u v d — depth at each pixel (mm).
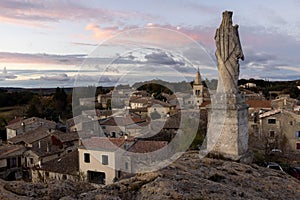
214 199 7391
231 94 15570
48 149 30359
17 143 35625
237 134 15336
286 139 32656
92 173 16109
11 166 29500
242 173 11578
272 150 31641
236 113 15219
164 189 7324
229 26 16094
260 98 60125
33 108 54344
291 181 11891
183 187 7754
